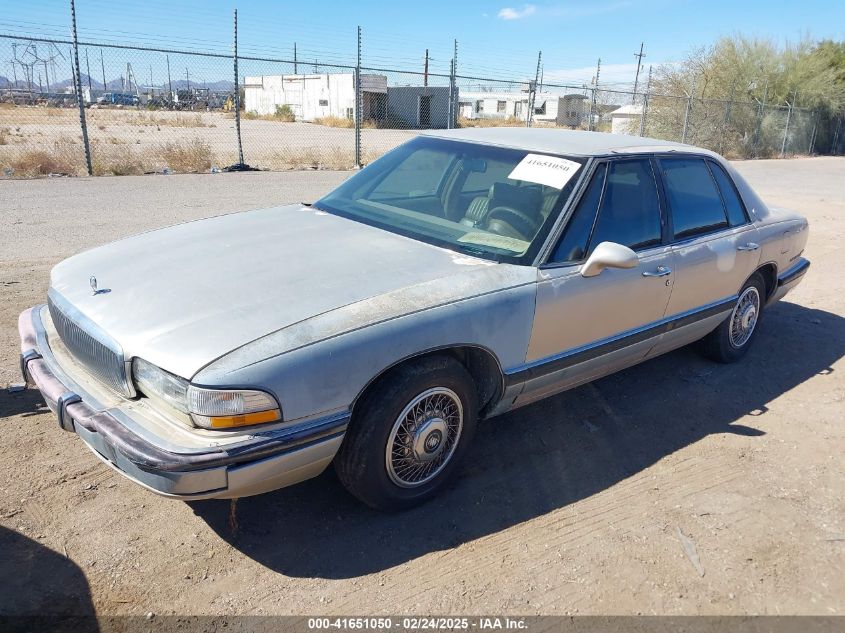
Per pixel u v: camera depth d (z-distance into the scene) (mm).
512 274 3209
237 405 2371
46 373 2867
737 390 4648
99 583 2566
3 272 6133
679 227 4105
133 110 36219
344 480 2896
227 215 4055
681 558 2900
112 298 2857
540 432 3939
